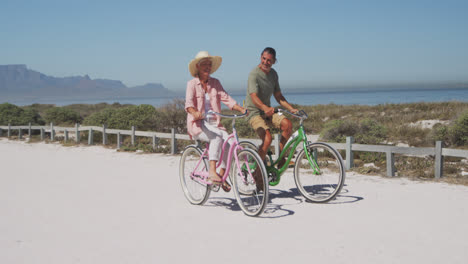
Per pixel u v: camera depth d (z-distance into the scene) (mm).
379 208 5129
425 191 6148
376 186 6621
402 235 4051
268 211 5141
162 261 3531
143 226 4629
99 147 15109
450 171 7918
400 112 21484
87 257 3674
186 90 5230
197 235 4242
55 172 9086
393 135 14547
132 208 5512
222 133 5164
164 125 17719
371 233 4133
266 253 3656
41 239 4223
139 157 11773
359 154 10375
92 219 4980
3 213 5355
